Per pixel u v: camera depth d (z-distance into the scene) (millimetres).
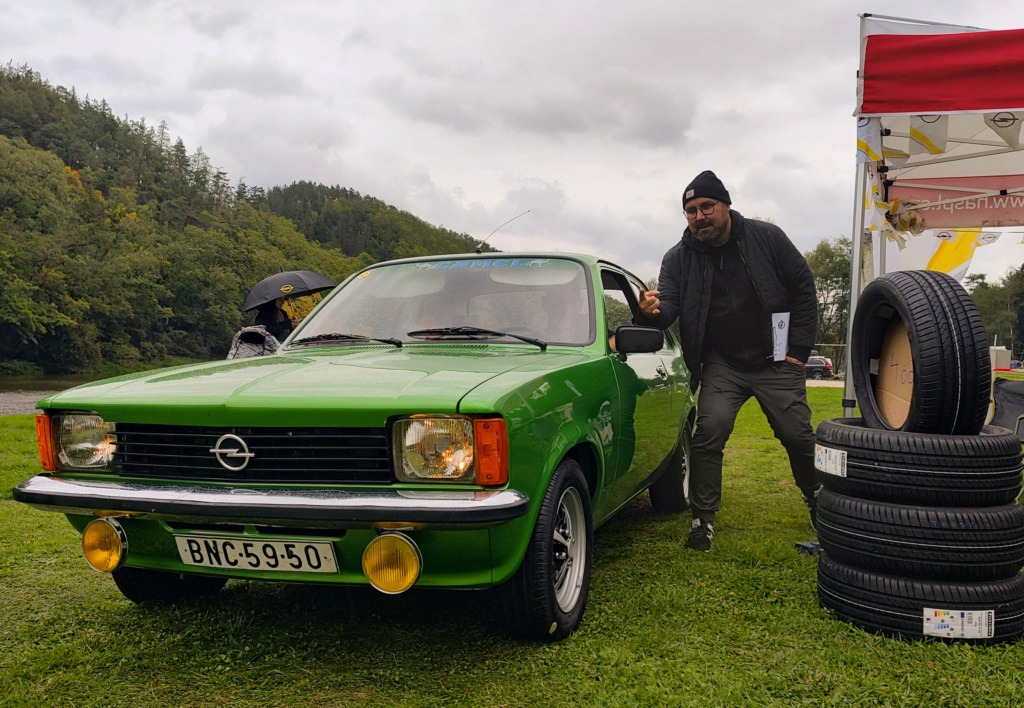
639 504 5254
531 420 2400
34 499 2539
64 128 176000
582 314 3434
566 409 2693
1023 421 5402
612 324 3646
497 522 2164
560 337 3336
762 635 2697
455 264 3822
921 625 2598
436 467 2238
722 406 3936
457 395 2262
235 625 2873
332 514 2180
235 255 137125
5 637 2842
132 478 2484
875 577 2711
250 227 179000
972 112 3652
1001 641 2590
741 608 2982
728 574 3426
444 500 2168
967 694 2201
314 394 2334
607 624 2838
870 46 3773
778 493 5613
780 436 4016
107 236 106875
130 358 93625
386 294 3719
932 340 2660
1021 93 3588
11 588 3439
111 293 94062
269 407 2312
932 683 2277
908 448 2662
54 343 83812
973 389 2639
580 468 2848
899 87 3736
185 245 122938
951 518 2590
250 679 2436
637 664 2443
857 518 2754
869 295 3107
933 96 3693
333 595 3227
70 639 2803
